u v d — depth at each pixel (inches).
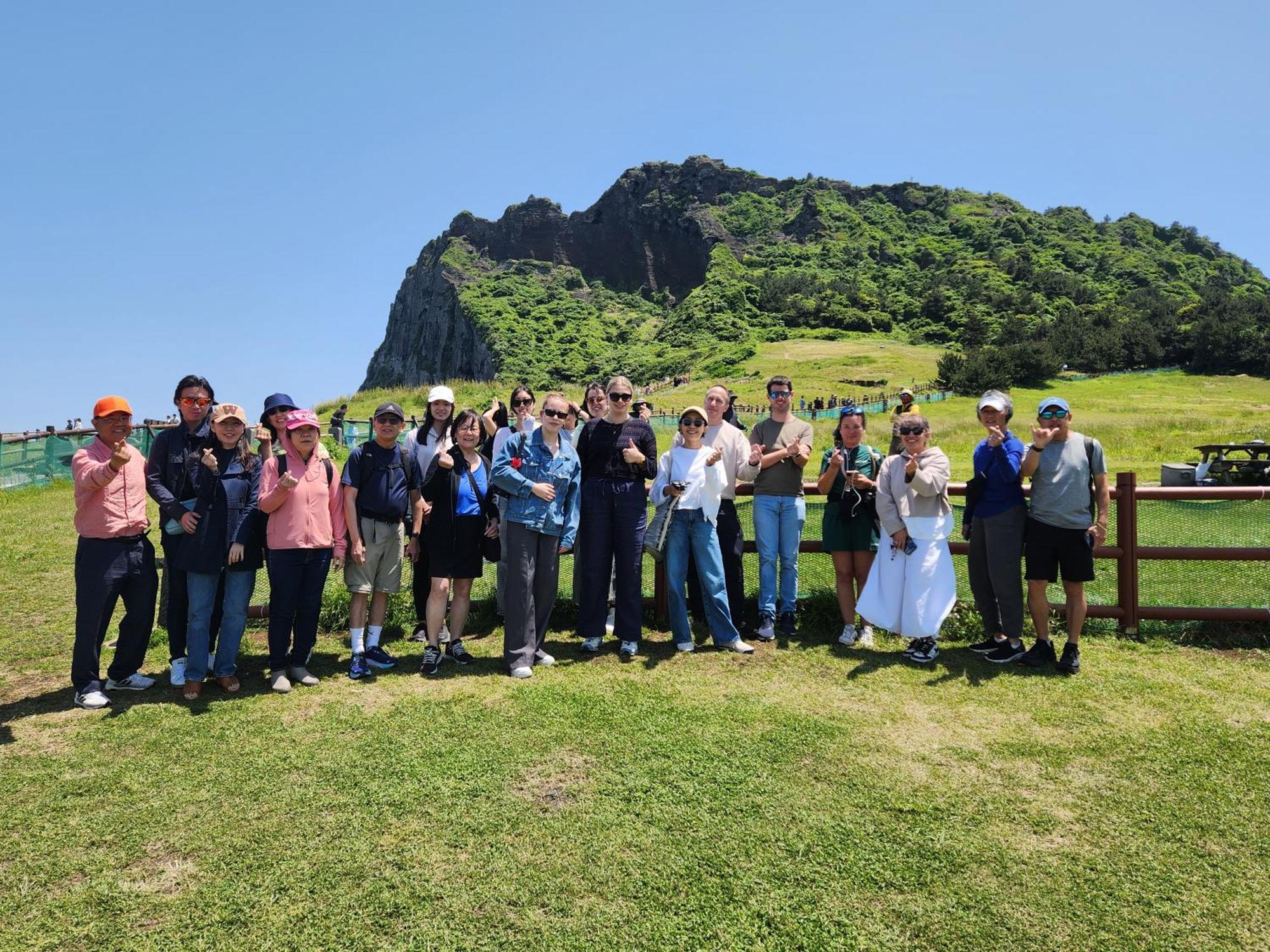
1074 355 3073.3
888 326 4136.3
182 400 181.6
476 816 127.6
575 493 207.2
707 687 186.9
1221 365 2893.7
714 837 122.2
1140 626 225.3
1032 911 106.2
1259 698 177.5
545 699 177.2
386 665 200.8
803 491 235.6
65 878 111.4
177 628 188.7
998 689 185.3
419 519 203.9
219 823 125.3
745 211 6599.4
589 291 6422.2
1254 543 318.7
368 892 108.6
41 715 168.6
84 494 173.6
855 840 121.8
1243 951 98.5
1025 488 213.5
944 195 6840.6
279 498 182.9
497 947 98.5
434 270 6579.7
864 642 221.8
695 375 3100.4
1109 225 6387.8
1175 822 127.1
